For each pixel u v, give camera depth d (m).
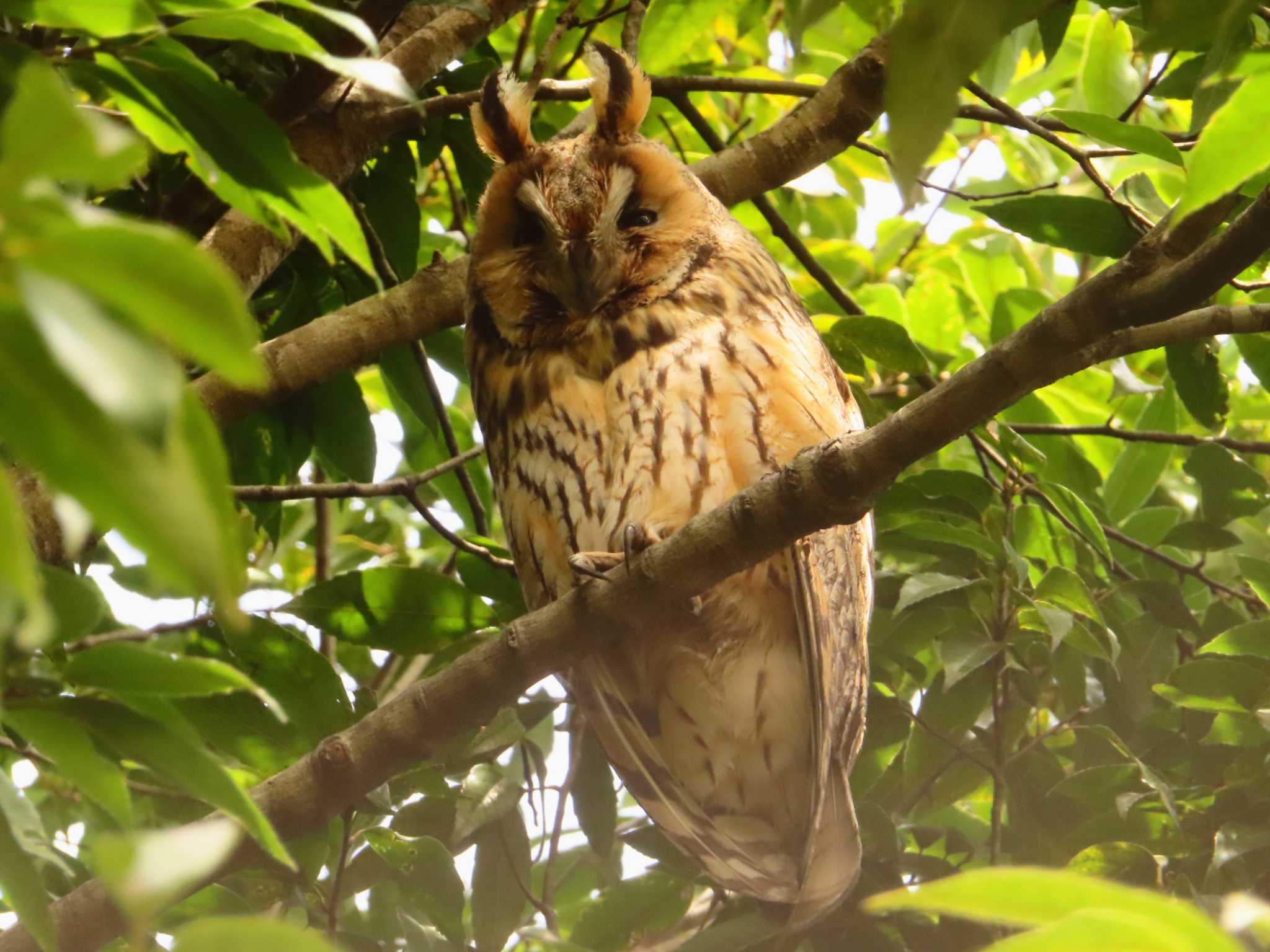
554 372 8.12
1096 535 7.60
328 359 7.68
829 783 7.41
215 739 6.68
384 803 6.78
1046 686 9.02
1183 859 7.43
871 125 8.48
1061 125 8.41
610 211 8.26
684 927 8.54
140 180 7.91
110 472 2.05
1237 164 3.14
